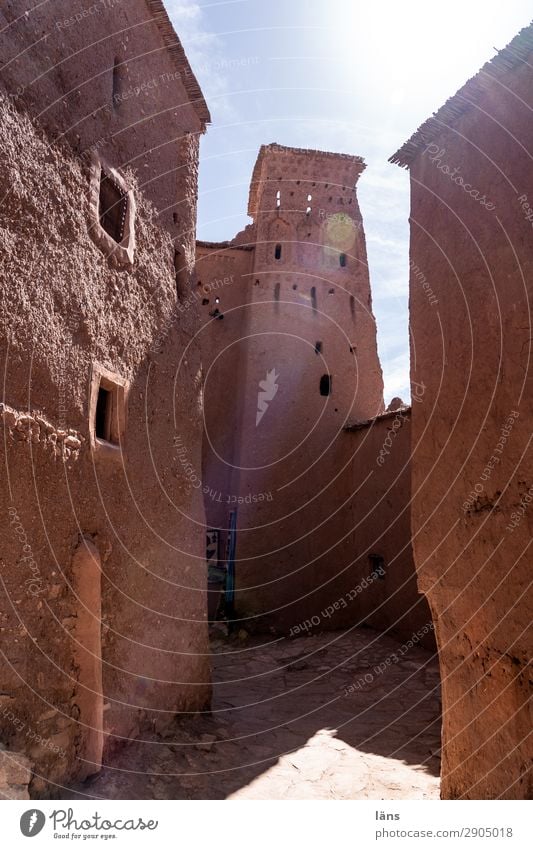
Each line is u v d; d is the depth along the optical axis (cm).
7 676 393
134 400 604
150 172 683
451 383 444
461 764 402
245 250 1619
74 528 485
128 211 621
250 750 629
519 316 371
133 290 620
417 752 643
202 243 1598
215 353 1559
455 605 423
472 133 443
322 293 1527
